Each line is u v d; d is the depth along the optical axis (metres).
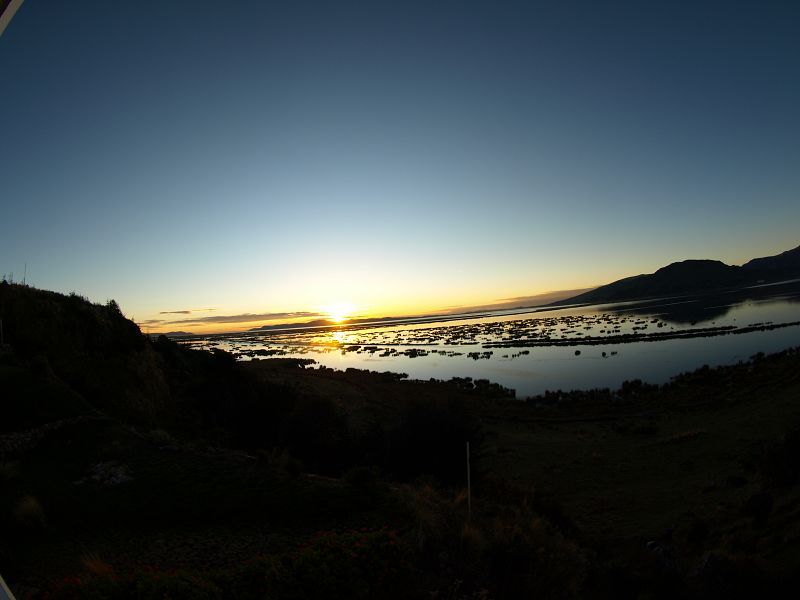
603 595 12.98
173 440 18.02
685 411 43.50
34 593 8.42
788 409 36.16
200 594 6.90
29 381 18.72
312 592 7.82
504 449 35.12
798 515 17.84
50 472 14.12
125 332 31.88
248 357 119.62
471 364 88.88
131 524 12.05
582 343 106.81
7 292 27.08
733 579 13.80
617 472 29.48
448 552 11.19
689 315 156.00
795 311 129.88
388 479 18.67
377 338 175.25
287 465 15.86
